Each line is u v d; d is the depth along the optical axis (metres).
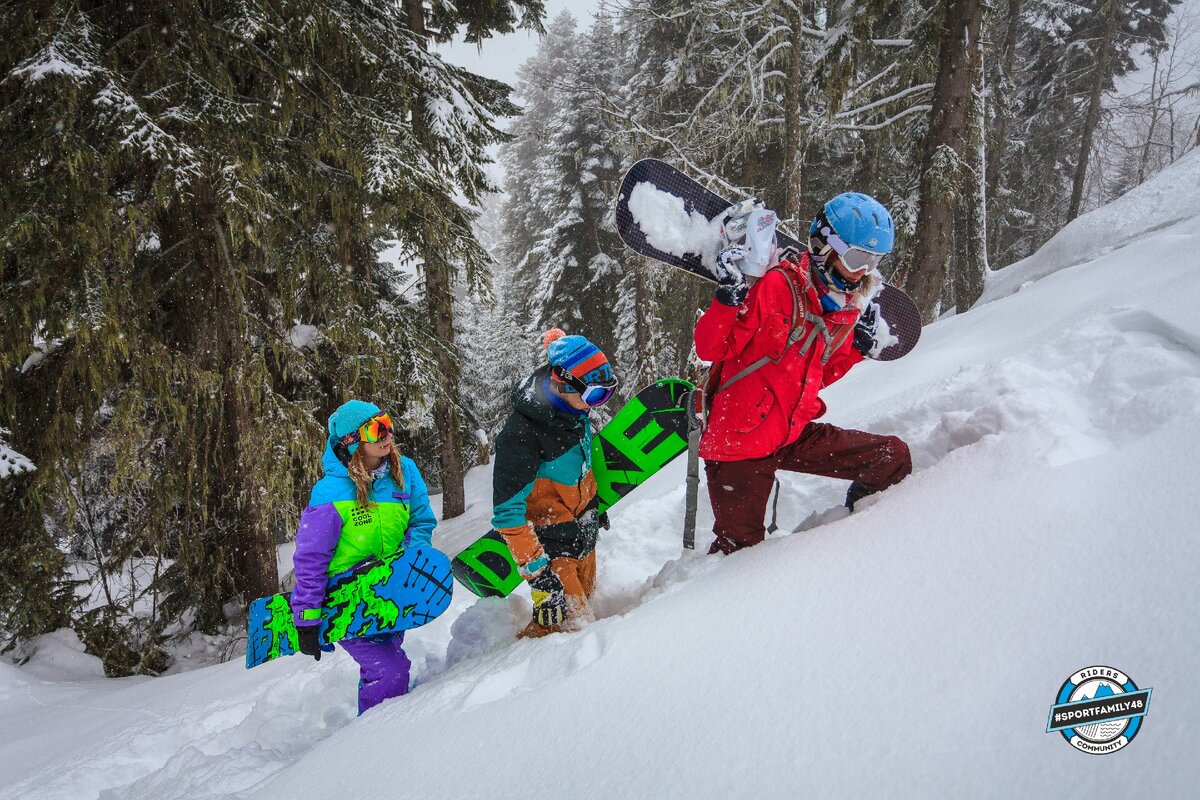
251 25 6.33
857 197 2.10
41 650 7.41
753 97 11.35
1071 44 19.62
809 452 2.43
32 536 6.93
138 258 7.18
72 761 3.33
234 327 7.14
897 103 11.16
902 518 1.94
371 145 7.45
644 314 17.16
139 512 7.85
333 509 2.49
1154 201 8.05
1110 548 1.43
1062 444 1.87
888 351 2.79
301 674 3.52
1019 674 1.21
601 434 2.93
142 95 6.07
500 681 2.14
